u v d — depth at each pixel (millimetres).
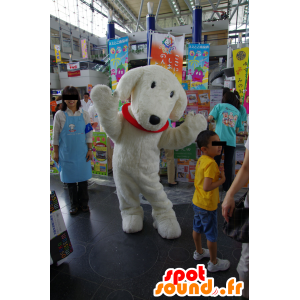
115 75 5445
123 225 2311
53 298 1511
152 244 2090
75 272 1746
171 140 2152
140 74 1828
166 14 17594
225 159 3201
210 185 1512
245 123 3740
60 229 1811
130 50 14188
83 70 15953
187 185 3619
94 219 2584
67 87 2492
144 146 1987
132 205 2307
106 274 1722
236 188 1251
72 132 2512
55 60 18906
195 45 6160
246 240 1248
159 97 1787
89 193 3354
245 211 1252
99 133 3973
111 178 3979
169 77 1891
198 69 6305
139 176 2076
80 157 2590
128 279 1667
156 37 4020
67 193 3387
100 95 1765
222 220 2504
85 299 1501
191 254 1935
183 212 2727
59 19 18781
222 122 3076
